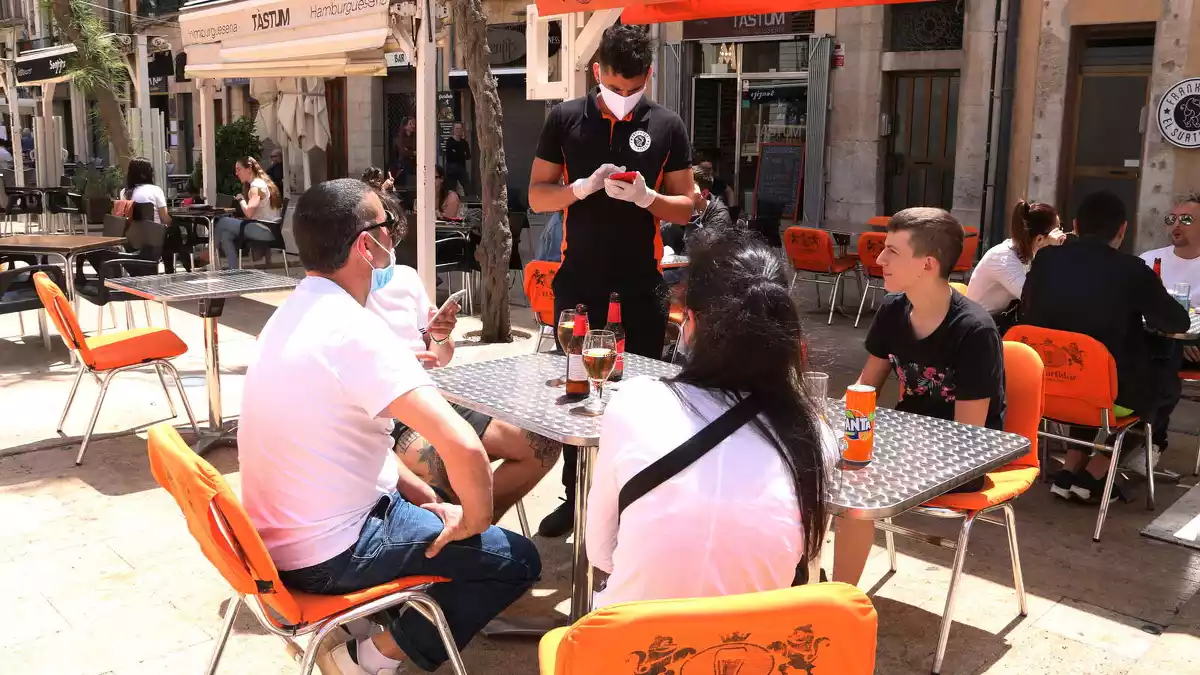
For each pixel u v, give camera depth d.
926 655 3.29
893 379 6.85
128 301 7.21
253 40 8.23
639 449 1.83
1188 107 8.98
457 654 2.54
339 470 2.37
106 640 3.31
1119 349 4.39
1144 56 9.52
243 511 2.13
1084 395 4.18
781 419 1.85
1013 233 5.47
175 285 5.39
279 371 2.34
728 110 13.52
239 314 9.03
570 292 4.15
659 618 1.49
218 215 10.70
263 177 11.18
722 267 1.92
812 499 1.84
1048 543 4.21
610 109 3.94
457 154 14.78
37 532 4.16
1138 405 4.43
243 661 3.21
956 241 3.29
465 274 9.09
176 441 2.22
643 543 1.80
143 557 3.95
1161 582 3.85
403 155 16.98
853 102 12.21
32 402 6.02
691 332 1.96
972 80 11.00
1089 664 3.24
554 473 5.03
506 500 3.66
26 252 6.84
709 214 6.87
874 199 12.23
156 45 21.83
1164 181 9.27
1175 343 4.67
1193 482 4.96
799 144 12.85
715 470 1.79
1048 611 3.60
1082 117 10.03
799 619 1.54
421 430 2.28
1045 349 4.23
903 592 3.75
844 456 2.61
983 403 3.27
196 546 4.06
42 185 18.81
